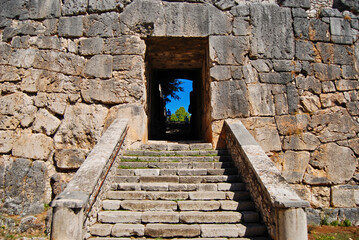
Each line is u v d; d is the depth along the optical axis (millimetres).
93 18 7590
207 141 8109
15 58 7332
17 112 7109
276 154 7172
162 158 6355
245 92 7383
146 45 8031
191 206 4883
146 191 5293
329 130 7375
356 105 7582
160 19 7578
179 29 7555
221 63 7469
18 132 7051
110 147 5438
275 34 7703
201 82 9992
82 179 4395
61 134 7121
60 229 3734
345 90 7637
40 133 7078
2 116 7062
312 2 8234
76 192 4094
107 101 7281
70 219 3766
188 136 14609
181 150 7016
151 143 7902
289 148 7203
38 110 7160
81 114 7230
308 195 7020
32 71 7270
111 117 7230
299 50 7684
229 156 6473
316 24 7867
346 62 7797
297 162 7148
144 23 7535
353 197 7055
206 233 4324
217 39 7562
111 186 5422
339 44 7875
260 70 7512
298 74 7605
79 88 7332
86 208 4117
